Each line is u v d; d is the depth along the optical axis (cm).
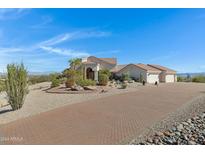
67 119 945
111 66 4947
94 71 3944
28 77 1279
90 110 1152
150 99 1614
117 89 2481
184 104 1383
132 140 661
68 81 2461
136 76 4622
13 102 1188
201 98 1700
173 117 982
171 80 5716
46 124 859
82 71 3722
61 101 1498
